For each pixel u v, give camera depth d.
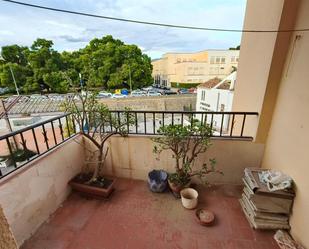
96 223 1.85
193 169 2.37
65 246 1.61
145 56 20.06
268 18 1.93
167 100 13.24
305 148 1.50
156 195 2.25
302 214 1.53
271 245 1.59
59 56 15.50
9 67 14.89
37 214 1.76
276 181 1.69
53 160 1.94
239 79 2.70
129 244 1.63
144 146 2.37
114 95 13.83
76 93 2.20
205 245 1.61
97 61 16.05
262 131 2.09
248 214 1.85
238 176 2.33
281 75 1.87
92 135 2.34
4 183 1.42
